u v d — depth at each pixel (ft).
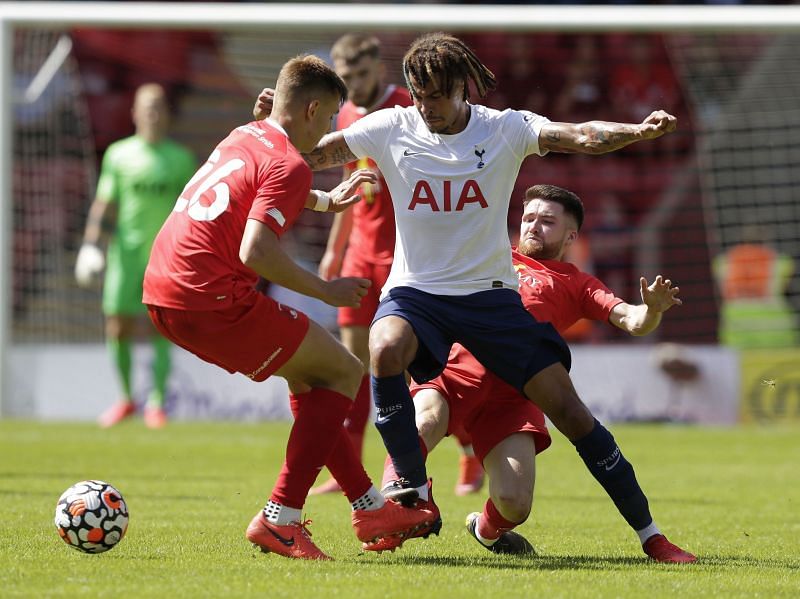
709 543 62.80
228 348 53.52
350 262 92.63
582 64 200.95
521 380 54.60
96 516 52.80
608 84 200.75
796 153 197.88
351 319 91.40
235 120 206.59
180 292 52.85
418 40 54.90
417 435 53.67
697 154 197.26
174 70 204.95
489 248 55.26
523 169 195.72
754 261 188.55
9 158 165.07
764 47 199.93
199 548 56.24
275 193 51.60
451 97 54.03
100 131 201.26
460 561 53.72
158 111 148.56
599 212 194.59
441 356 54.44
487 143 55.06
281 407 165.37
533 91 200.95
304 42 205.46
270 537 52.65
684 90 200.23
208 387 165.78
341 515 73.61
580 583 46.68
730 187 198.39
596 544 61.62
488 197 55.01
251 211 51.31
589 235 193.26
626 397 164.04
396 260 56.90
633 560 55.01
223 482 91.35
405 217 55.77
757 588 46.50
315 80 54.85
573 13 161.79
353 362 54.80
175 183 149.18
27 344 176.55
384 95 91.91
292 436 53.31
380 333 53.93
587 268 192.75
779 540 64.34
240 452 118.73
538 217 62.44
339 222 91.45
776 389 163.02
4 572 47.70
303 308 157.99
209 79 205.77
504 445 57.16
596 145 53.52
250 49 205.77
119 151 148.36
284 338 53.31
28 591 43.34
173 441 130.82
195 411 165.68
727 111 199.11
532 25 161.48
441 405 58.44
